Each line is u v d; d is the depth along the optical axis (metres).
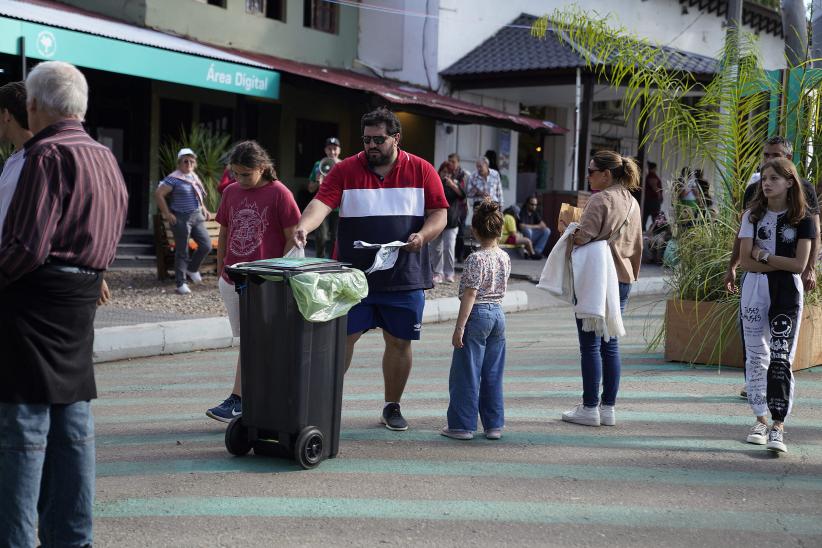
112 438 6.29
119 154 18.86
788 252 5.98
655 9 28.52
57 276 3.65
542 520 4.66
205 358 9.96
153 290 13.53
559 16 10.25
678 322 9.13
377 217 6.18
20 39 12.47
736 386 8.00
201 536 4.40
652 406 7.25
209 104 20.38
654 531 4.52
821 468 5.62
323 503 4.89
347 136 23.41
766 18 32.72
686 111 9.55
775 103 9.37
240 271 5.48
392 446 6.07
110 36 13.78
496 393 6.27
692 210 9.30
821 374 8.59
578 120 20.89
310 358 5.47
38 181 3.56
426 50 22.20
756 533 4.50
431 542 4.35
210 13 18.86
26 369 3.61
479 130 23.67
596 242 6.50
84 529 3.89
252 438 5.65
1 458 3.62
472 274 6.11
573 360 9.53
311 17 21.48
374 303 6.23
